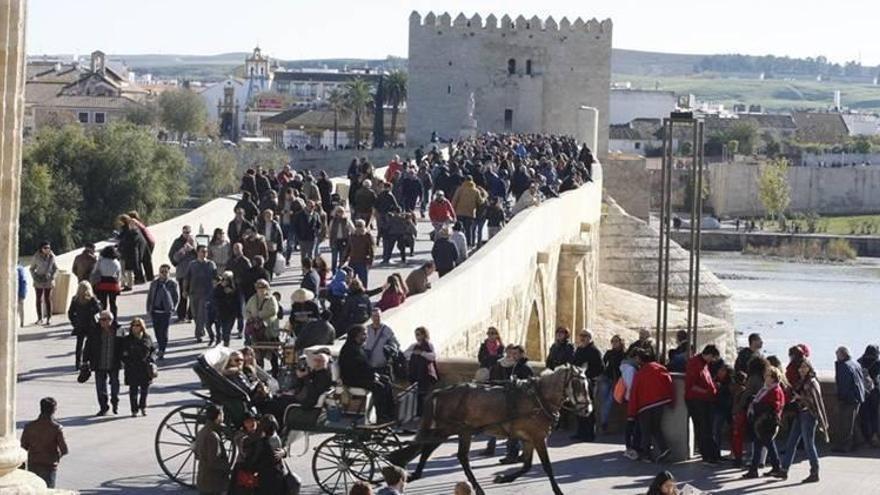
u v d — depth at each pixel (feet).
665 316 112.47
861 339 432.25
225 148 628.28
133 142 447.83
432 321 125.08
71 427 101.24
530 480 93.45
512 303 170.71
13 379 57.36
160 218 456.86
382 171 256.32
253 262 128.77
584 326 237.45
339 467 86.48
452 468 95.40
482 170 209.77
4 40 55.06
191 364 123.24
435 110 543.80
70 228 419.54
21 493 56.80
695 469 99.19
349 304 112.06
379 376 89.20
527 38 539.29
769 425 96.27
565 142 344.69
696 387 99.76
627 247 326.85
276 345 111.04
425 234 214.48
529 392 87.66
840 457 104.68
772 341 423.23
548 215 205.67
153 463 92.22
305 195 186.70
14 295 57.11
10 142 55.88
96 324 105.09
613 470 97.19
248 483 76.89
